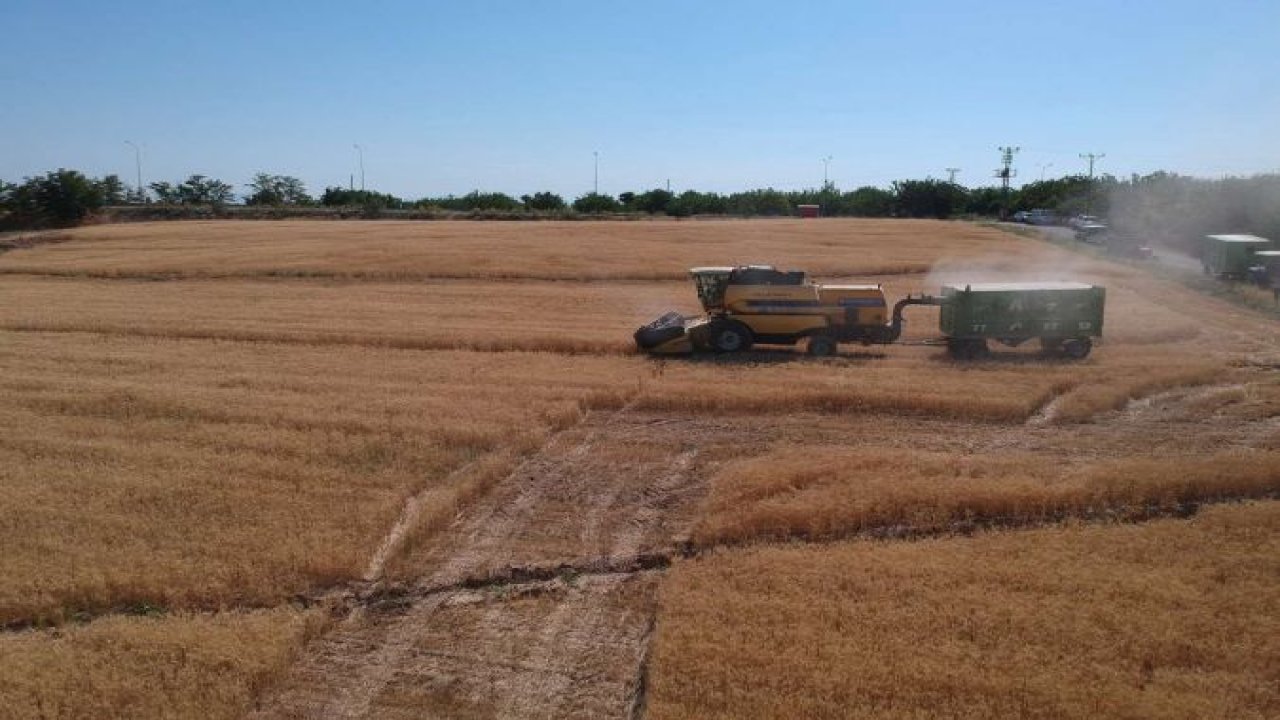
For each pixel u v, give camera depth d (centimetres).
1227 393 1948
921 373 2100
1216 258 4247
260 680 902
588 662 945
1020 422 1759
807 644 927
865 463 1441
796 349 2434
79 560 1122
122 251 5103
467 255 4734
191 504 1305
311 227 6694
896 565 1092
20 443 1574
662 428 1750
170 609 1051
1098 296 2248
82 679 891
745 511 1259
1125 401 1895
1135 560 1110
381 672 935
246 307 3209
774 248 5297
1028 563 1093
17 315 2983
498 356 2380
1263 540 1154
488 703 877
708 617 982
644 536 1248
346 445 1552
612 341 2486
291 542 1164
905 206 10519
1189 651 905
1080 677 867
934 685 855
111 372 2162
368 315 3031
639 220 8694
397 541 1189
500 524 1292
